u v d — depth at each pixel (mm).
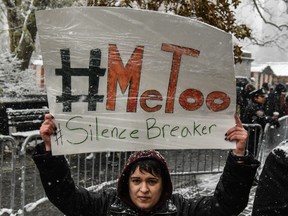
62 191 2641
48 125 2646
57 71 2662
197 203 2676
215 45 2666
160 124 2732
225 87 2699
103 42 2660
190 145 2732
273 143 8938
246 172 2543
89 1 6520
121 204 2574
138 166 2457
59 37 2639
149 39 2664
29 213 5445
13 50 12086
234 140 2660
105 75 2689
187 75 2699
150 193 2457
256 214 2768
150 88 2713
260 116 8328
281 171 2688
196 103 2721
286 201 2656
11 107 9977
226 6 6645
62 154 2648
